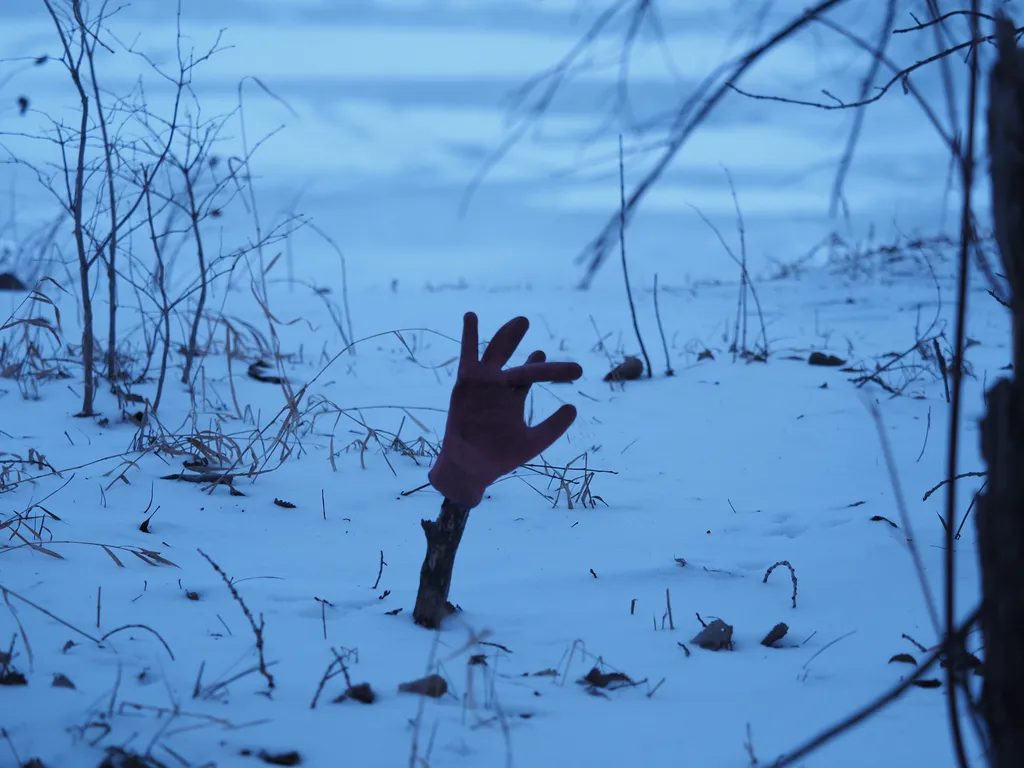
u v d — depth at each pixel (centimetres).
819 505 289
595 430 335
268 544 266
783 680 224
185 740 202
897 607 247
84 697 210
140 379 349
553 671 222
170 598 240
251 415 332
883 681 224
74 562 252
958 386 175
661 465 313
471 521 281
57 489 283
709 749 205
